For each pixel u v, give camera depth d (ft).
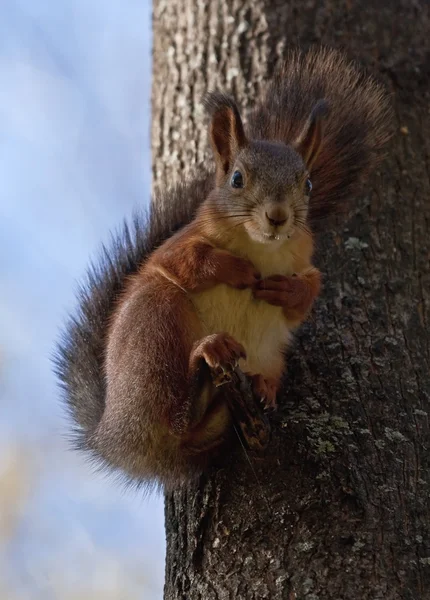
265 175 32.07
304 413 31.24
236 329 32.24
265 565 28.19
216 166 34.42
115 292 38.19
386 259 36.91
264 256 32.42
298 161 32.99
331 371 32.81
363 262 36.70
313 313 34.96
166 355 31.27
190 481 31.94
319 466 29.58
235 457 30.83
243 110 40.47
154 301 31.91
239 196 32.19
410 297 35.88
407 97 41.32
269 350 32.63
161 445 31.96
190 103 41.81
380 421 31.30
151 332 31.55
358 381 32.48
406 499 29.25
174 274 31.89
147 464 32.55
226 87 41.27
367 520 28.53
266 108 38.34
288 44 41.14
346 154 37.91
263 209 31.35
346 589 27.25
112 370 32.60
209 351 29.58
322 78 38.34
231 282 31.37
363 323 34.65
